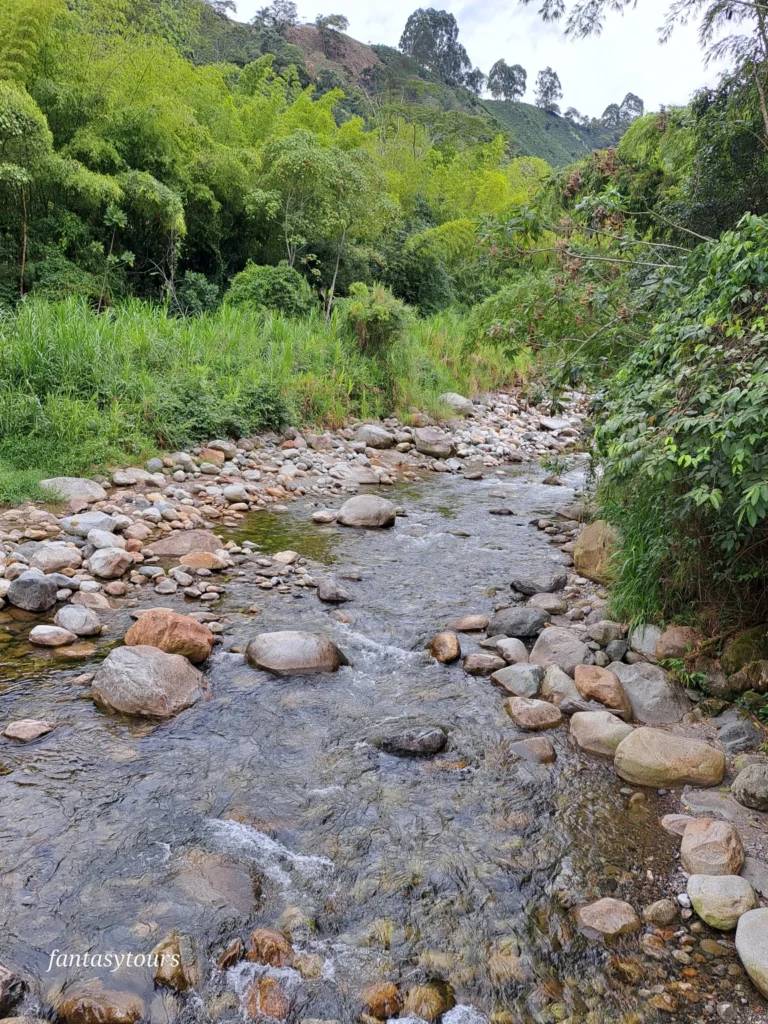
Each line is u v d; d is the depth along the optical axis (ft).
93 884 8.69
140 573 18.62
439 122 114.42
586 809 10.65
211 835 9.69
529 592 19.13
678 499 12.16
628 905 8.71
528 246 20.85
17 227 39.83
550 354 21.84
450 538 24.07
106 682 12.61
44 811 9.87
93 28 44.93
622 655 14.97
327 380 39.37
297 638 14.73
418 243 69.31
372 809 10.45
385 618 17.33
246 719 12.57
